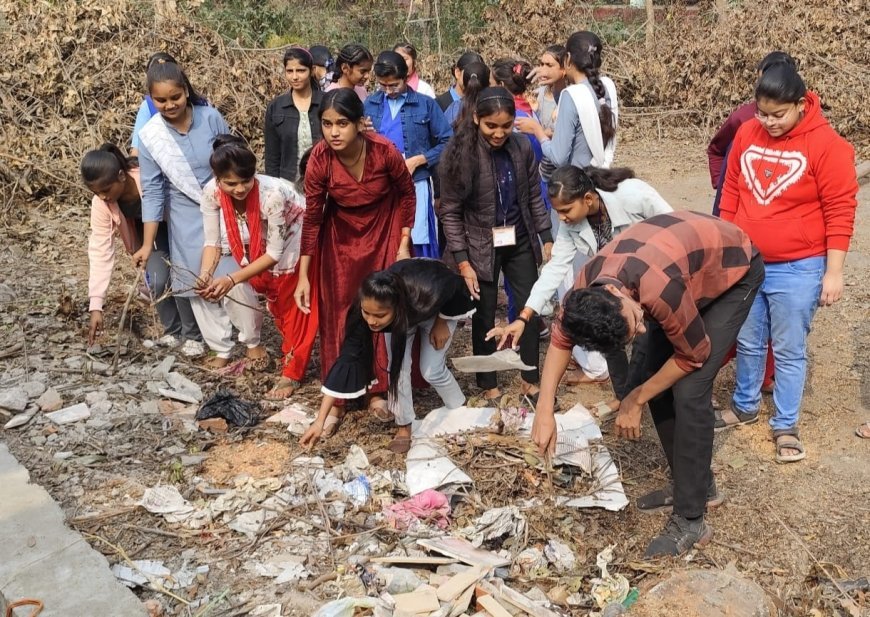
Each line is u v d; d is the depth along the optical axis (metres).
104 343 4.98
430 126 5.11
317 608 2.92
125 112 8.44
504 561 3.16
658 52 11.92
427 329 3.90
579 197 3.54
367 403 4.37
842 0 10.82
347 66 5.78
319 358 5.05
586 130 4.38
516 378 4.90
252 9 12.65
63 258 6.61
